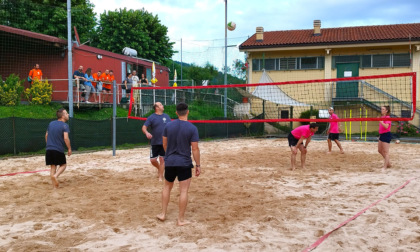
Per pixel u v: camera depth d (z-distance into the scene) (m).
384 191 5.95
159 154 6.95
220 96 23.28
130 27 31.02
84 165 9.21
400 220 4.36
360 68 22.17
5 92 13.73
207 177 7.33
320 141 16.84
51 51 15.94
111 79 16.95
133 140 14.55
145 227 4.21
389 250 3.47
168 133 4.29
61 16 22.28
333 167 8.62
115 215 4.70
